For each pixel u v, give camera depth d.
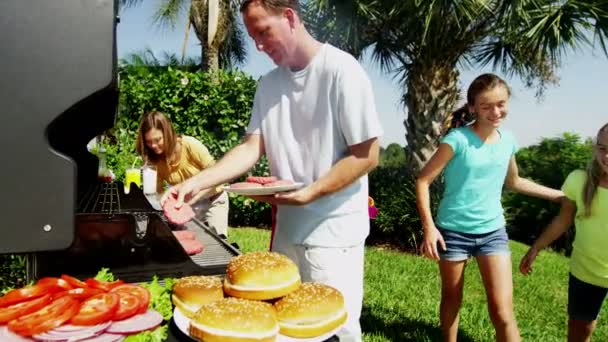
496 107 2.32
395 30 6.85
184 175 3.56
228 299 1.18
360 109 1.55
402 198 7.00
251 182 1.62
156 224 2.03
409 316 3.81
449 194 2.54
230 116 8.24
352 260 1.73
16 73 1.14
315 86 1.63
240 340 1.06
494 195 2.48
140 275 1.47
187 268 1.49
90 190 3.21
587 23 5.91
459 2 5.71
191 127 8.17
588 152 10.38
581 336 2.64
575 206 2.56
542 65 6.80
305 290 1.25
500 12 6.13
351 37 6.99
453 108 6.96
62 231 1.20
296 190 1.62
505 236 2.51
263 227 8.30
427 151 6.98
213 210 3.67
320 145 1.68
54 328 1.00
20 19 1.13
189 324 1.14
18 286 2.19
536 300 4.53
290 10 1.54
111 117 2.91
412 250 6.97
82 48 1.17
